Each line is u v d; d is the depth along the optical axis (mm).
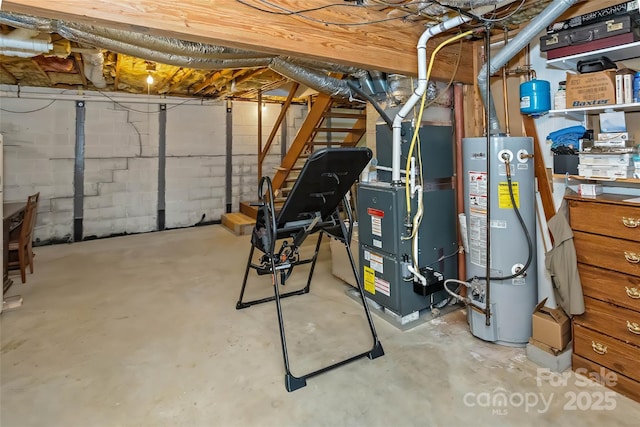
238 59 2340
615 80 1838
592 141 1956
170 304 3164
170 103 6316
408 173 2543
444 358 2260
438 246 2791
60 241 5578
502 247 2305
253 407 1846
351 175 2248
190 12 1630
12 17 1721
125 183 6062
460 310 2949
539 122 2480
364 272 3004
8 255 4004
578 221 1968
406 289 2678
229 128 6941
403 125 2639
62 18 1459
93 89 5637
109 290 3508
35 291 3465
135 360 2273
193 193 6691
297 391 1968
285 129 7504
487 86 2166
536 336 2189
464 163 2467
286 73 2691
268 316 2908
